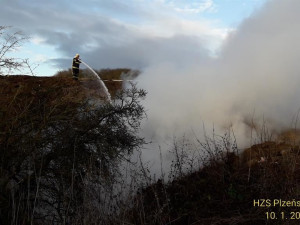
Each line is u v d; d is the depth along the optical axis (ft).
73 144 15.60
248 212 13.42
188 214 13.97
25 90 16.43
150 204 14.46
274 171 14.82
